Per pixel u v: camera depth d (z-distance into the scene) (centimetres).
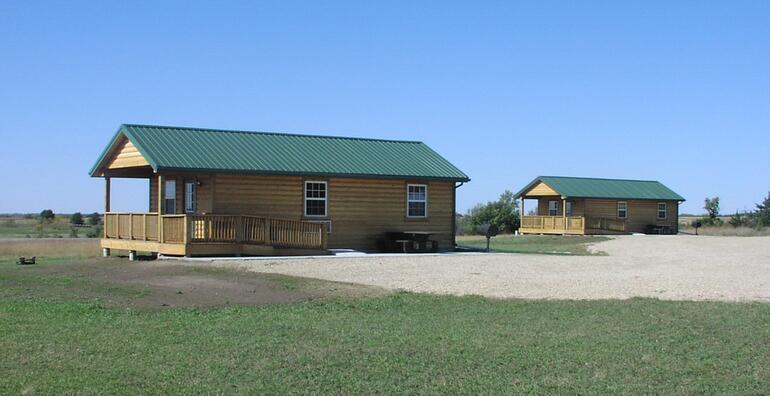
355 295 1619
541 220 5697
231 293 1642
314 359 1021
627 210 5850
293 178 2789
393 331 1220
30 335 1174
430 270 2188
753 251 3412
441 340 1150
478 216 6525
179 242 2462
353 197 2920
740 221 7012
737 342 1141
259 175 2703
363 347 1097
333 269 2159
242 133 2975
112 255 2908
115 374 939
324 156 2953
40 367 974
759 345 1123
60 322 1291
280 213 2759
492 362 1017
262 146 2895
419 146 3353
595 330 1230
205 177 2689
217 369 968
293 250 2645
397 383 917
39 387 880
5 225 8025
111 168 2855
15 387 880
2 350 1069
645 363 1018
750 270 2342
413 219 3050
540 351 1080
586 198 5556
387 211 2994
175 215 2477
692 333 1203
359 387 898
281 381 917
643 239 4684
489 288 1773
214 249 2492
